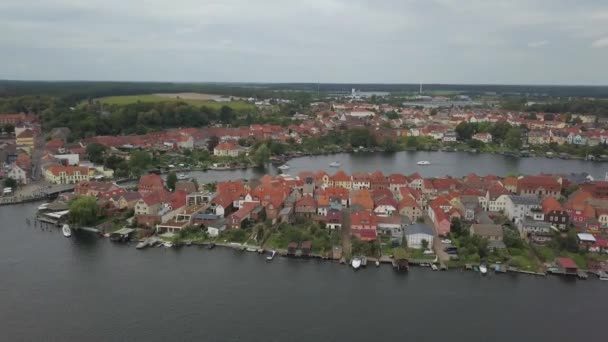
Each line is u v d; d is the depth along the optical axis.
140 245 178.00
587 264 160.88
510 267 159.62
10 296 140.25
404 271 158.38
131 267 160.88
